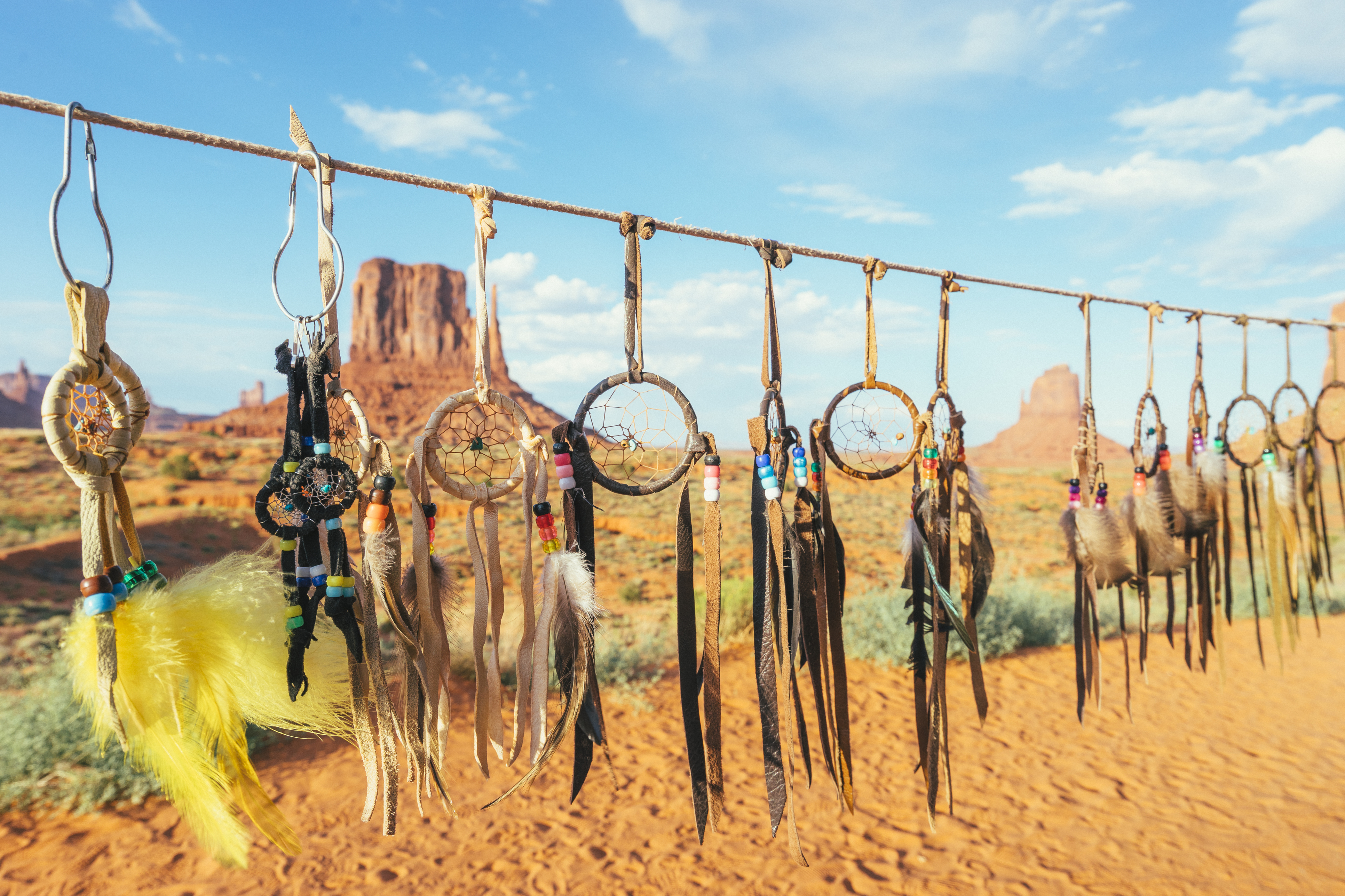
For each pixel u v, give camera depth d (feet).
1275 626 12.59
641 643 29.35
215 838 4.68
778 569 6.20
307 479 4.72
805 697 22.91
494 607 5.57
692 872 13.47
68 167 4.08
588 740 5.78
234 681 4.78
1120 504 10.50
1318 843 14.52
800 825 15.37
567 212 5.82
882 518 99.71
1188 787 17.29
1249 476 13.12
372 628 4.93
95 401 4.29
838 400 7.22
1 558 50.52
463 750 18.95
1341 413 13.74
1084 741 20.34
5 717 17.10
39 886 12.84
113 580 4.25
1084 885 13.03
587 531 5.89
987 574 8.44
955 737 20.65
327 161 4.91
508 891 12.83
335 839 14.58
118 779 16.21
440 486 5.32
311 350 4.79
